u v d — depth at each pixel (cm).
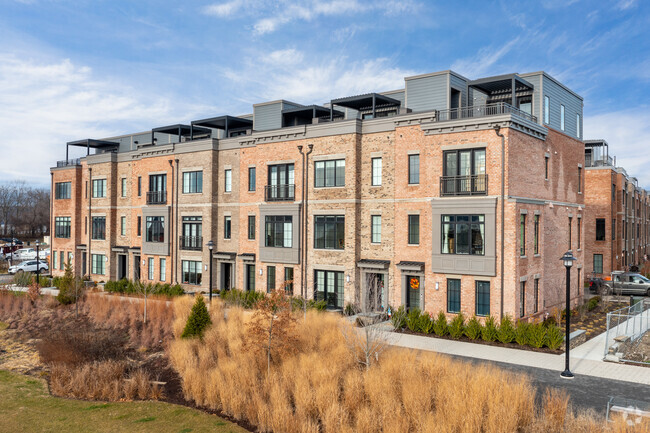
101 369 1928
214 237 3584
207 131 4047
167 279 3825
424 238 2619
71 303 3459
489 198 2377
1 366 2195
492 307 2378
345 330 1988
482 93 2958
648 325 2662
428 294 2575
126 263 4269
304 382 1650
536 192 2648
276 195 3194
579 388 1680
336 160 2942
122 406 1686
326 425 1404
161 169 3903
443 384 1541
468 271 2431
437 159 2555
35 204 12612
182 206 3747
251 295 3147
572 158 3169
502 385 1481
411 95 2945
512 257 2333
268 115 3597
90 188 4478
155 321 2805
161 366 2114
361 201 2888
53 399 1761
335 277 2948
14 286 4378
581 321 2794
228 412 1611
